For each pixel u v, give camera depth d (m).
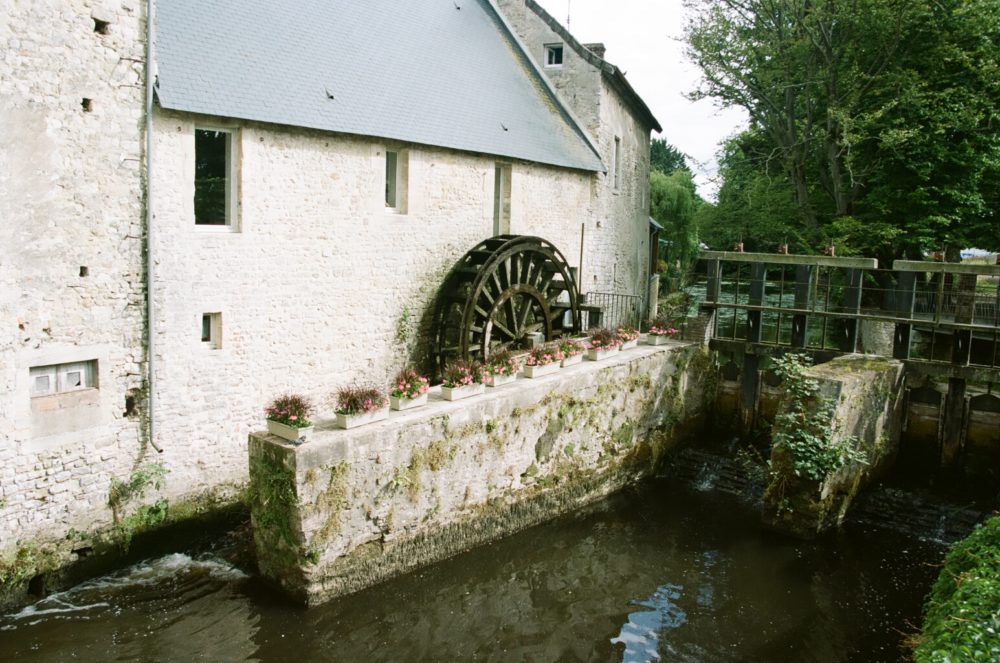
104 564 8.04
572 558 8.93
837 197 16.69
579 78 16.47
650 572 8.64
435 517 8.22
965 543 6.19
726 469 11.31
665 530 9.71
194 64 9.10
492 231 13.45
